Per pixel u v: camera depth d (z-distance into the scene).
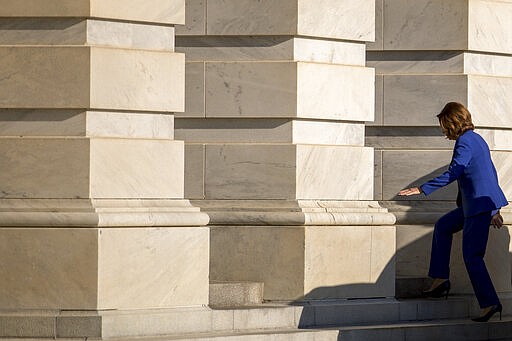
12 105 13.66
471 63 17.48
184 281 14.05
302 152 15.55
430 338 15.56
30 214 13.46
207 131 15.80
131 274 13.63
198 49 15.84
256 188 15.62
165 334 13.77
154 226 13.80
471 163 15.83
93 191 13.59
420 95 17.34
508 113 17.77
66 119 13.70
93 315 13.35
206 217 14.23
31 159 13.61
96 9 13.70
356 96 16.09
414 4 17.36
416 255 17.12
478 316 16.73
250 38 15.75
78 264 13.42
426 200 17.33
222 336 13.95
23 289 13.48
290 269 15.42
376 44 17.39
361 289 15.88
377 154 17.38
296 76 15.55
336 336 14.84
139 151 13.90
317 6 15.77
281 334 14.42
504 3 17.73
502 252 17.38
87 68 13.60
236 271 15.55
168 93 14.14
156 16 14.11
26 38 13.76
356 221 15.78
